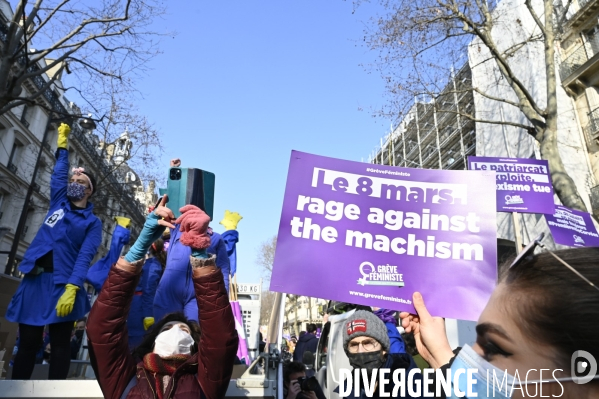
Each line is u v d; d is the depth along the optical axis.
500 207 8.12
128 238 4.55
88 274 4.18
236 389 3.01
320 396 4.22
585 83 19.95
